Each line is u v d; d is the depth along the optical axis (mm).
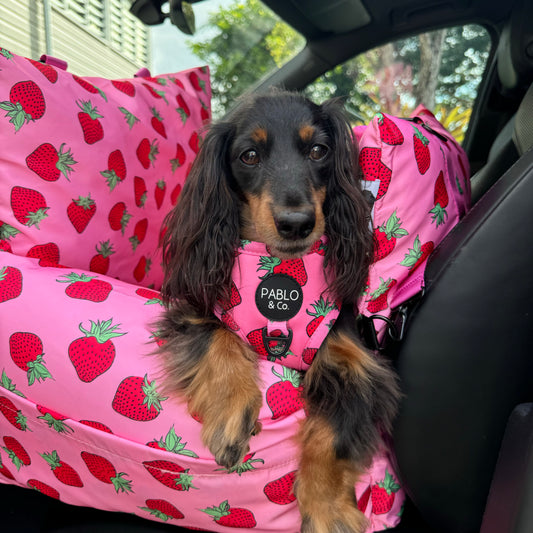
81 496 364
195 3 594
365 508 372
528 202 313
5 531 378
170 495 336
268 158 378
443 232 393
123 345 345
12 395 349
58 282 376
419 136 384
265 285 361
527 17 563
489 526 307
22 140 395
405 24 657
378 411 355
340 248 372
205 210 396
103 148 449
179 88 583
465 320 334
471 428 347
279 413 341
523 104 490
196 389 337
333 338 383
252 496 335
